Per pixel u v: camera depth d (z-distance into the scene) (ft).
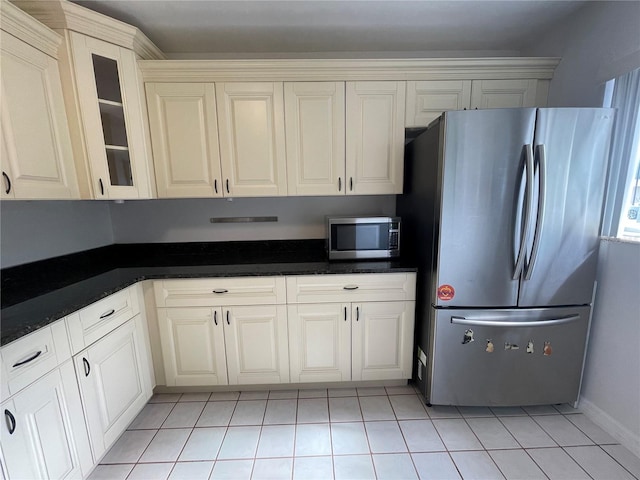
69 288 4.66
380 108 6.16
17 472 3.14
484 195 4.82
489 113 4.61
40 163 4.29
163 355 5.86
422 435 5.04
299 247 7.59
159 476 4.35
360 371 6.13
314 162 6.26
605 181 4.76
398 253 6.46
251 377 6.04
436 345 5.33
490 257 4.99
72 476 3.82
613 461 4.49
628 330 4.67
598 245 4.96
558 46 5.98
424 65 5.95
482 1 5.16
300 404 5.84
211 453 4.74
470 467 4.43
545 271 4.99
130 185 5.64
